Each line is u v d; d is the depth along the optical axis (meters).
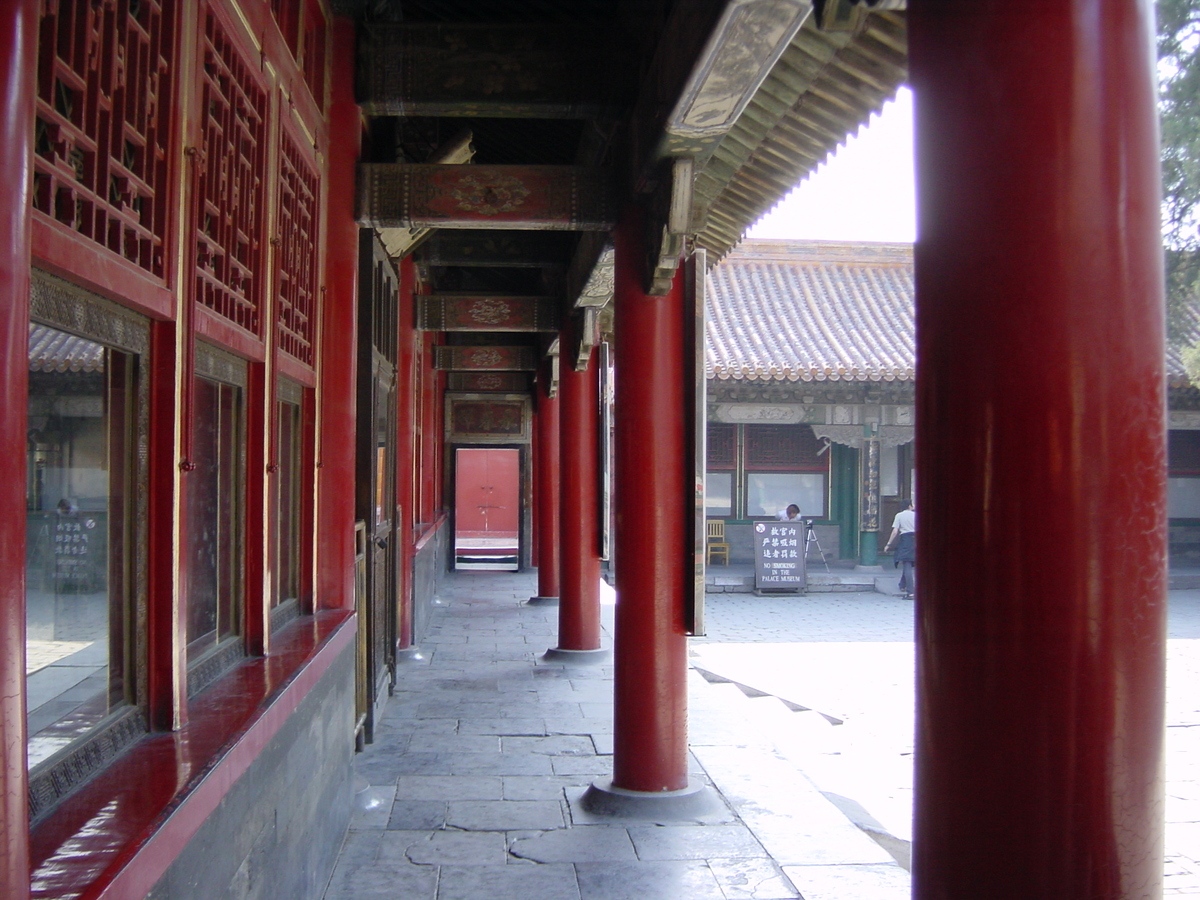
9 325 1.30
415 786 5.34
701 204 4.61
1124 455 1.60
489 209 5.24
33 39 1.36
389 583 7.39
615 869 4.25
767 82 4.09
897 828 5.83
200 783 2.09
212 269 3.03
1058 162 1.61
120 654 2.39
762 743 6.26
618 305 5.14
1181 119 5.80
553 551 12.66
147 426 2.50
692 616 4.95
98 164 2.13
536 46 5.07
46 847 1.72
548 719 6.78
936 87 1.73
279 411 4.20
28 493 1.93
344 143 5.15
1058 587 1.59
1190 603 17.12
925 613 1.74
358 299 5.77
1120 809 1.58
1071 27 1.62
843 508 21.19
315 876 3.73
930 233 1.73
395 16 5.88
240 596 3.52
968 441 1.65
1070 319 1.60
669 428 5.01
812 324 21.23
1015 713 1.60
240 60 3.28
